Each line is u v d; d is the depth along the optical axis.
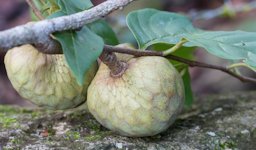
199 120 0.71
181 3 1.38
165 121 0.60
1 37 0.50
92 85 0.62
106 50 0.59
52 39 0.54
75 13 0.57
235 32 0.63
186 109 0.77
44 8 0.62
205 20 1.28
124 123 0.60
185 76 0.73
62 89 0.63
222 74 1.22
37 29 0.53
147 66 0.60
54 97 0.64
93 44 0.56
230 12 1.09
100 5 0.57
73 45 0.55
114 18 1.21
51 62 0.63
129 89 0.59
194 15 1.12
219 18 1.29
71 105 0.65
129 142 0.63
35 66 0.62
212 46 0.60
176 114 0.61
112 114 0.60
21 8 1.36
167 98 0.59
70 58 0.54
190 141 0.65
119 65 0.60
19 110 0.80
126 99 0.59
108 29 0.68
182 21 0.68
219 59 1.20
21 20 1.33
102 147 0.62
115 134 0.65
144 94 0.59
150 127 0.60
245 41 0.61
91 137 0.65
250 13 1.28
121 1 0.57
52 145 0.63
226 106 0.76
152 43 0.64
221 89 1.20
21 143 0.63
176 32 0.66
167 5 1.37
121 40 1.15
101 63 0.63
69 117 0.71
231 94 0.84
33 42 0.53
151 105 0.59
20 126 0.68
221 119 0.71
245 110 0.74
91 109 0.61
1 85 1.26
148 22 0.66
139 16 0.66
